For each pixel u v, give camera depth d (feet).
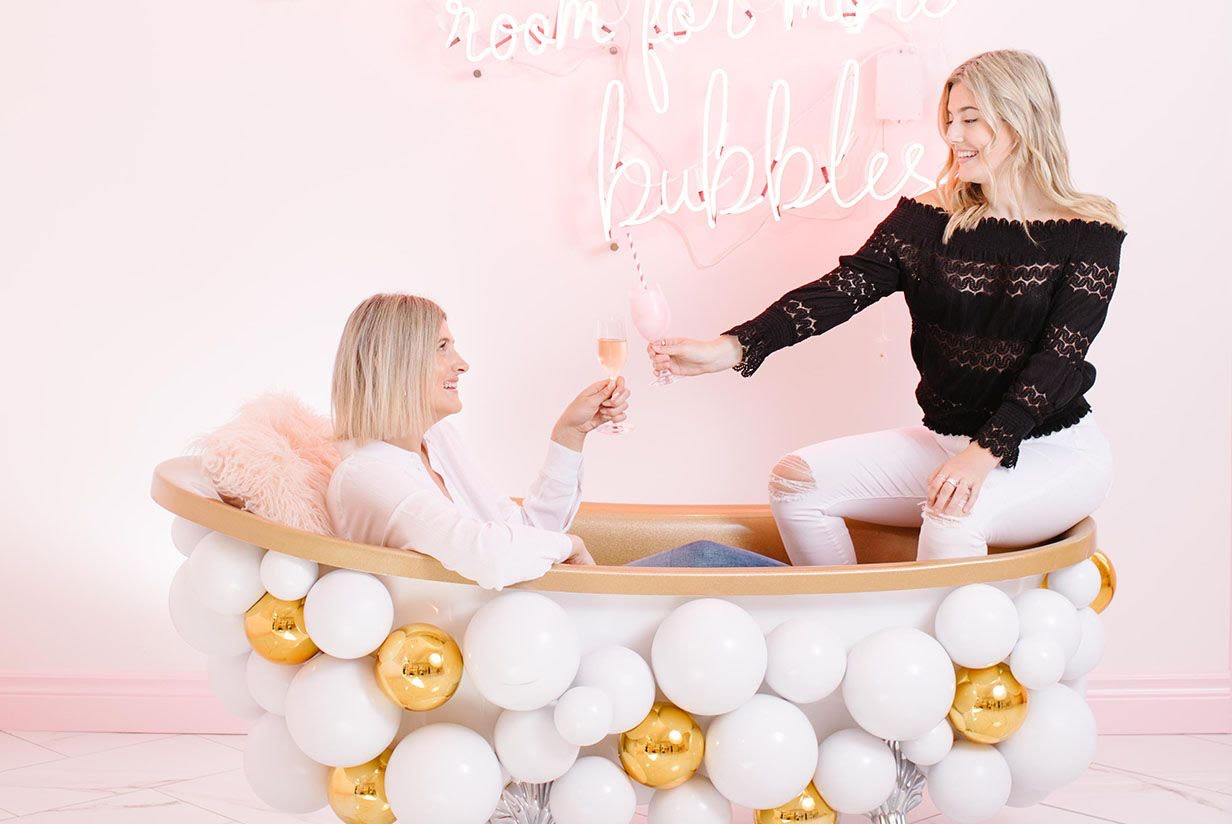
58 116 10.16
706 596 6.15
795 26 9.93
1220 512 10.39
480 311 10.26
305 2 10.05
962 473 7.27
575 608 6.24
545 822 6.45
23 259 10.27
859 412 10.30
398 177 10.18
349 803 6.36
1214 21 9.96
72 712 10.53
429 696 6.08
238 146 10.18
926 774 6.77
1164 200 10.10
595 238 10.16
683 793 6.37
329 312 10.29
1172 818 8.76
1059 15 9.95
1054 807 8.96
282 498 6.49
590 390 8.01
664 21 9.96
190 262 10.27
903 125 9.96
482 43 10.05
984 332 7.81
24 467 10.43
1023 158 7.57
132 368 10.35
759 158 10.02
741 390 10.30
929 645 6.29
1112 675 10.51
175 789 9.21
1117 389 10.28
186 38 10.09
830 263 10.12
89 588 10.50
